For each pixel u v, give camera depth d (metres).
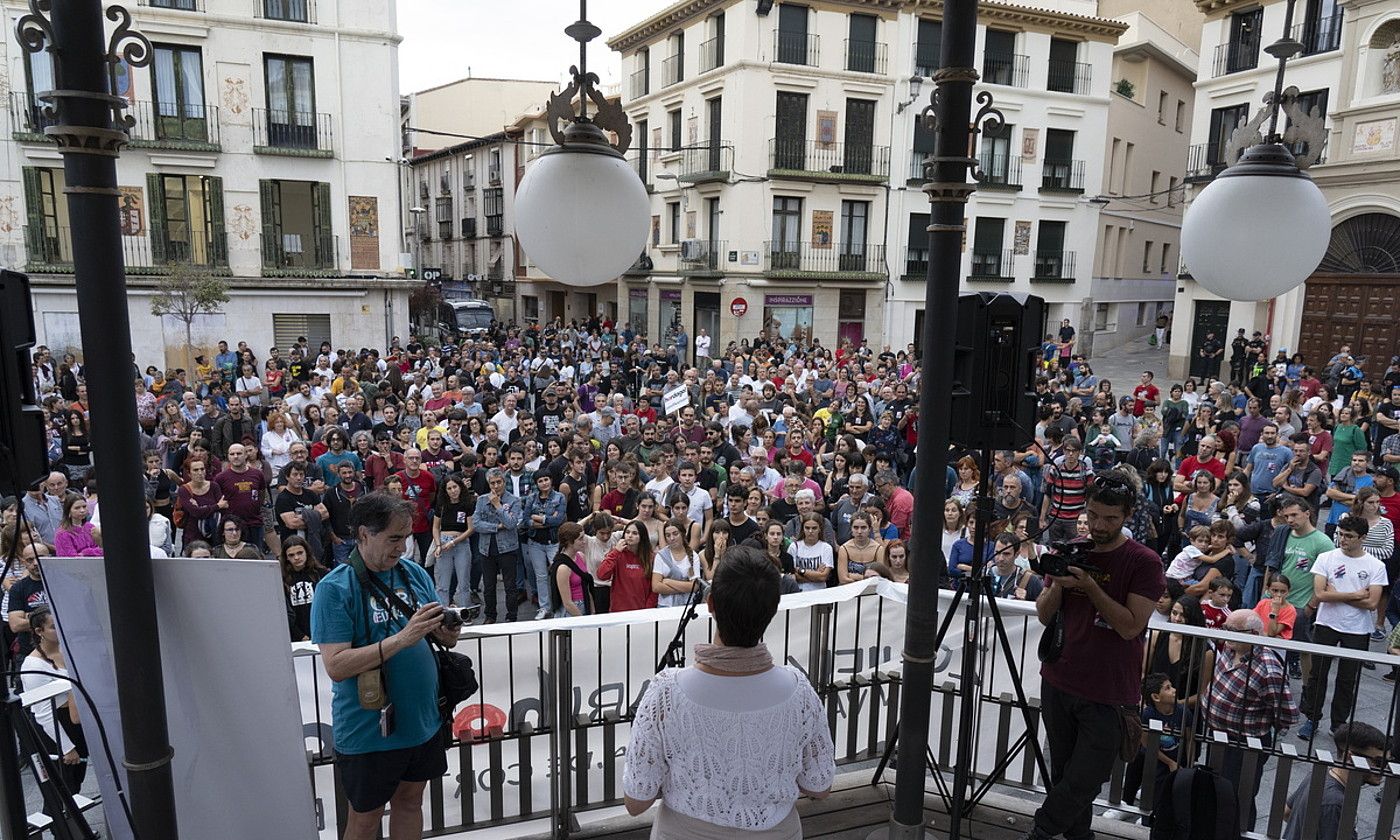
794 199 27.84
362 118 23.36
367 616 2.86
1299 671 6.10
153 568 2.66
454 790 4.19
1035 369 3.36
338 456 8.88
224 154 22.06
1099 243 32.03
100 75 2.19
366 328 23.98
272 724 2.74
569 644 3.87
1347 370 17.72
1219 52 23.69
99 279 2.23
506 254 42.94
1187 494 8.78
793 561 7.06
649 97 31.58
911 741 3.43
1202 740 3.95
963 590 3.47
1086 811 3.54
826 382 16.84
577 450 9.10
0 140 20.28
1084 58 29.64
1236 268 3.44
